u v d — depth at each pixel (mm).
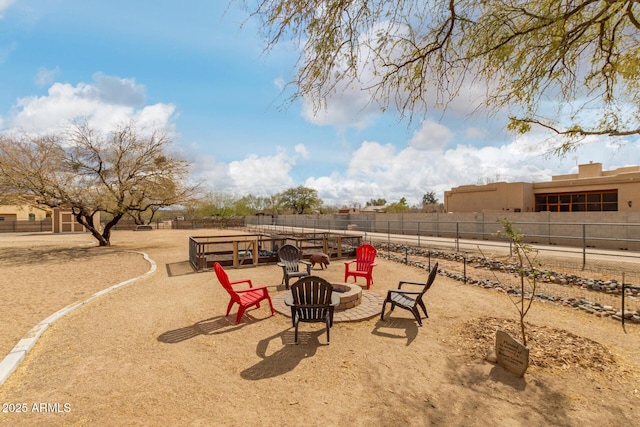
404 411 2891
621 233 13859
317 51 3010
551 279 8352
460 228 20938
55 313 5672
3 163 14453
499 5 3111
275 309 5715
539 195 23703
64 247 18719
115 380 3432
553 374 3477
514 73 3531
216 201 54562
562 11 3084
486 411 2879
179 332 4809
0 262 12867
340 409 2926
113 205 17484
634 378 3404
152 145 18391
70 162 16641
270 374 3559
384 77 3361
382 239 19844
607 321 5301
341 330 4836
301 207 64750
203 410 2908
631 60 3248
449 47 3330
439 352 4082
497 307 5988
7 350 4180
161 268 10977
